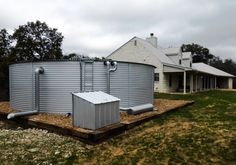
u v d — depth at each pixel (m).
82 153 7.44
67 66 12.27
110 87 12.77
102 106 9.20
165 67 27.20
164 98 21.64
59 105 12.33
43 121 10.52
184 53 35.31
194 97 22.42
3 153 7.36
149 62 28.14
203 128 9.07
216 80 44.34
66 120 10.77
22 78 13.37
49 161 6.81
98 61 12.45
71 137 9.01
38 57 27.12
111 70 12.59
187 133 8.49
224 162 6.07
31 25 26.91
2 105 15.89
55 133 9.64
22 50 25.80
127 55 29.53
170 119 11.73
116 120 9.98
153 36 33.44
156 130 9.43
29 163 6.68
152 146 7.54
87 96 9.49
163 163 6.27
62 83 12.32
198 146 7.12
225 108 14.95
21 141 8.52
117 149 7.66
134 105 13.75
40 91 12.56
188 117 12.09
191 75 28.72
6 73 21.17
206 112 13.47
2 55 23.95
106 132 8.73
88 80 12.30
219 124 9.83
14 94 14.05
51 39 28.16
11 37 25.55
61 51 28.50
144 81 14.59
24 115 11.60
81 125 9.24
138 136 8.84
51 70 12.40
